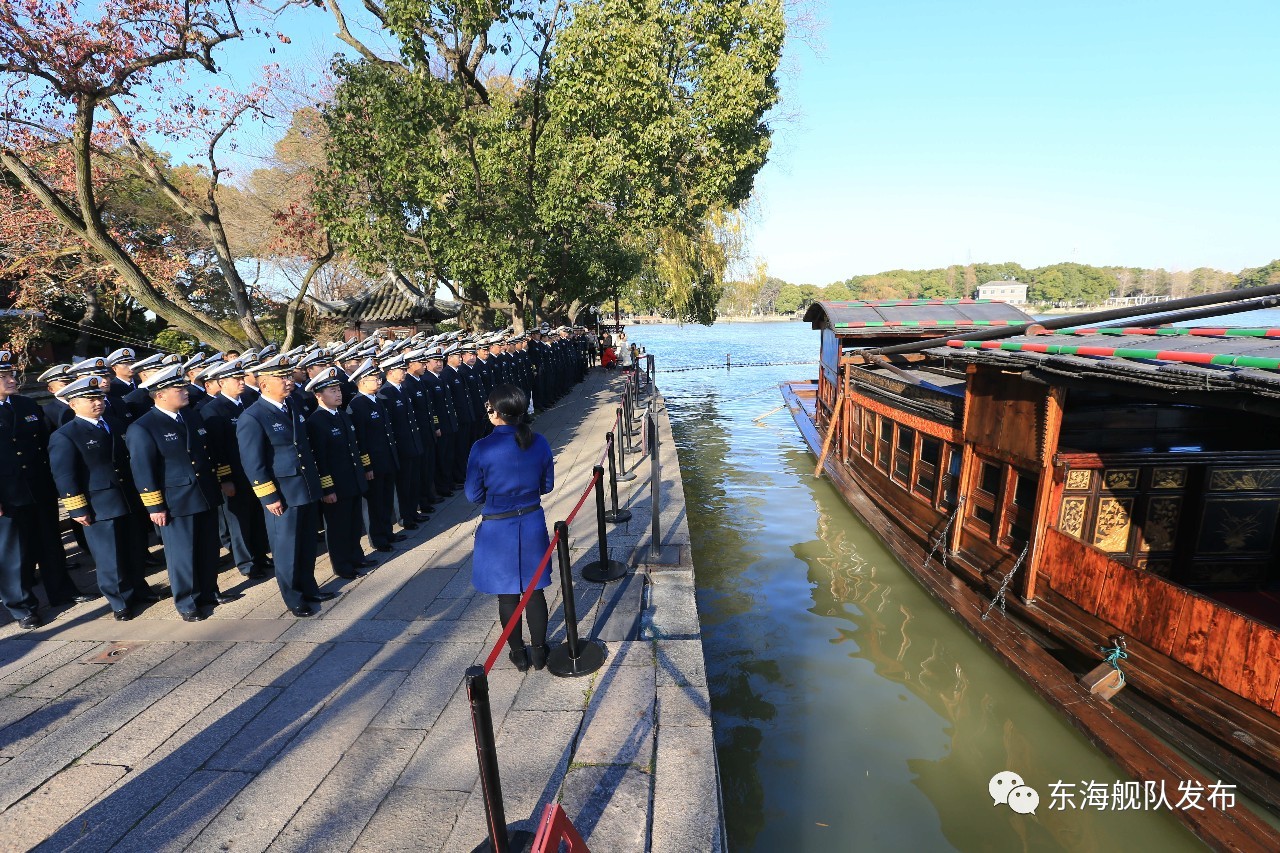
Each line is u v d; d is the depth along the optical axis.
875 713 5.46
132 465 4.86
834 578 8.24
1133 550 5.67
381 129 13.95
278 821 3.06
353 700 4.06
